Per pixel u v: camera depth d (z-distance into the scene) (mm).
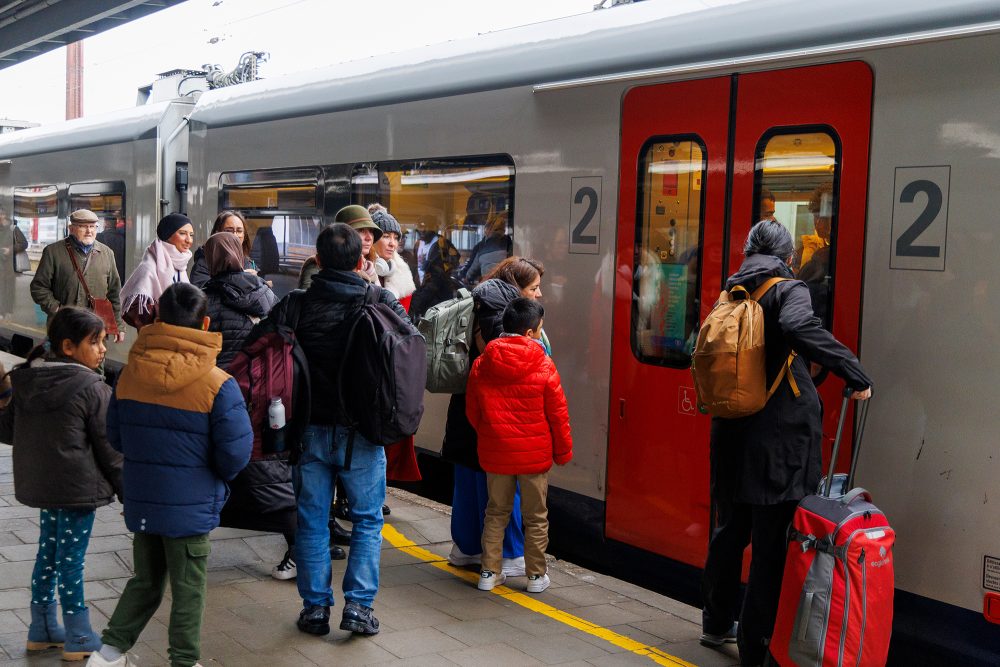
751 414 4082
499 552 5203
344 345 4312
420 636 4508
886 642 3805
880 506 4270
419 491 7297
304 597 4453
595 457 5566
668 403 5184
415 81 6852
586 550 5617
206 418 3631
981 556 3951
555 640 4547
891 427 4242
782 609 3889
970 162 4027
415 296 6840
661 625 4840
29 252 12945
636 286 5352
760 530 4145
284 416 4246
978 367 3979
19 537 5672
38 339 12727
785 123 4680
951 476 4043
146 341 3660
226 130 8938
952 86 4090
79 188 11570
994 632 3912
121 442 3711
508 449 5004
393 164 7008
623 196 5418
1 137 14133
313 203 7828
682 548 5117
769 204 4758
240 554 5566
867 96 4371
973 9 4090
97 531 5887
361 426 4285
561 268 5762
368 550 4465
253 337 4305
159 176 10023
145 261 5598
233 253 4965
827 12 4578
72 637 4031
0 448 8172
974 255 4000
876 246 4328
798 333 3871
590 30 5707
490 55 6309
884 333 4285
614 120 5457
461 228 6445
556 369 5445
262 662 4129
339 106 7535
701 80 5031
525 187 5973
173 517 3625
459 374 5164
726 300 4250
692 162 5082
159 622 4535
